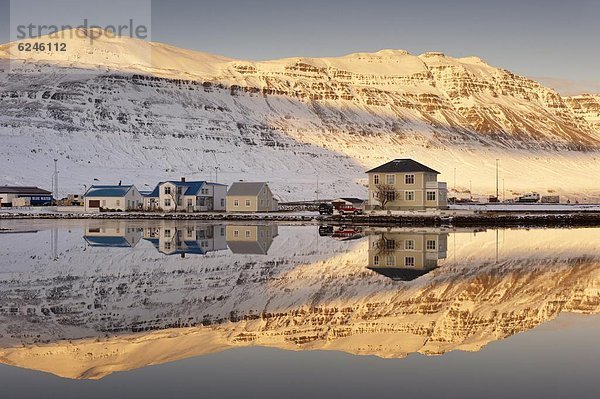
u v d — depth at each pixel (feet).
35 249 192.85
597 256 181.98
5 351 78.23
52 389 64.49
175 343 82.43
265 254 183.52
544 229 300.20
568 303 111.75
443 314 101.45
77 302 108.17
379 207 390.21
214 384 66.18
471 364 73.92
